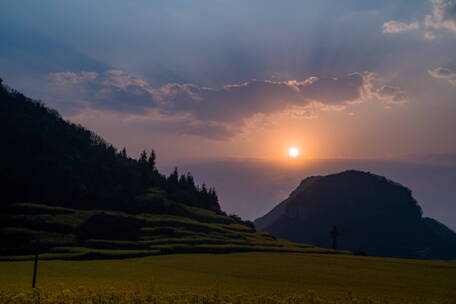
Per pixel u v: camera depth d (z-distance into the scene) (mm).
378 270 106125
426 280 88375
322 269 103938
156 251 130875
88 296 36875
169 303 36562
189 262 111750
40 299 34688
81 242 139750
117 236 153750
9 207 161750
